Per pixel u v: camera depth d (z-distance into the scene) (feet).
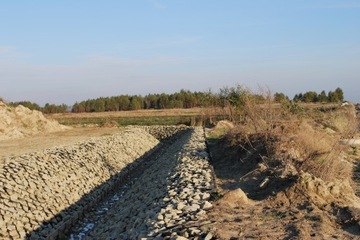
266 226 24.50
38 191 46.16
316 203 28.32
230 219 26.00
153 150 101.09
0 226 36.40
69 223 44.52
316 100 161.27
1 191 41.42
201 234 23.32
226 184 38.96
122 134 97.96
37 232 39.11
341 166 38.04
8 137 87.04
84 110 263.49
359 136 56.90
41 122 108.58
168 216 28.43
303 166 35.68
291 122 49.52
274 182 33.53
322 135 43.57
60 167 55.88
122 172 70.95
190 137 81.76
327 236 22.74
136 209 40.16
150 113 211.82
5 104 105.29
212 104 124.26
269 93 55.21
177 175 44.29
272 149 43.19
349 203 28.96
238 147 53.11
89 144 74.49
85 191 54.44
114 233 36.78
